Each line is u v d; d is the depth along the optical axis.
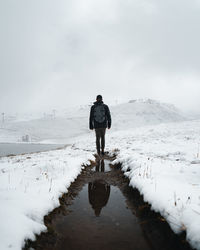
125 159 6.52
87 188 4.51
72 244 2.29
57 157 7.86
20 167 5.88
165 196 2.92
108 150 11.13
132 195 3.87
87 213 3.15
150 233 2.53
